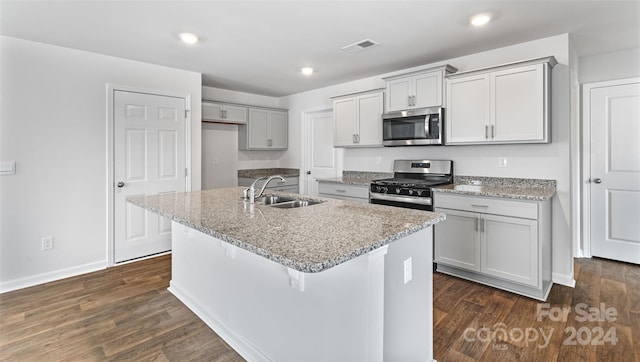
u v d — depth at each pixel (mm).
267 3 2221
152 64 3574
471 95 3061
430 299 1780
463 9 2318
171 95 3709
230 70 3863
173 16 2410
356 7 2281
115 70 3322
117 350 1952
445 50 3162
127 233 3459
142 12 2342
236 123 4922
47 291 2762
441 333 2090
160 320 2303
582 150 3549
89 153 3191
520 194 2588
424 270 1726
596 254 3545
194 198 2445
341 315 1380
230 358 1903
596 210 3516
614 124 3367
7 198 2787
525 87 2760
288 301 1637
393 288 1486
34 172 2906
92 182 3219
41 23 2512
